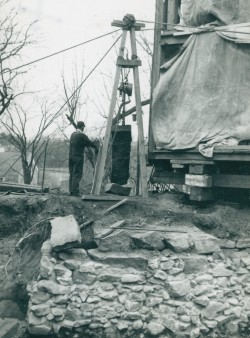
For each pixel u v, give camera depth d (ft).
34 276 27.68
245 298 27.48
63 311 25.18
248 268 28.17
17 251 31.01
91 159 43.37
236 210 33.45
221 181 34.06
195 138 34.58
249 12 34.17
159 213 32.55
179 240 27.81
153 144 37.35
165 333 25.61
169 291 26.20
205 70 34.60
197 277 26.99
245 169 35.29
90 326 25.23
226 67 34.14
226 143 33.37
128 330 25.46
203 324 26.18
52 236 26.86
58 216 31.99
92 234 28.37
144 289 26.20
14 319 26.37
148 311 25.88
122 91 38.88
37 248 30.50
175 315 25.85
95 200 34.17
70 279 25.80
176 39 36.94
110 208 32.35
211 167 34.76
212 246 28.35
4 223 34.71
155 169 38.27
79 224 30.50
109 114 34.78
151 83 38.06
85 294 25.63
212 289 26.91
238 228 31.35
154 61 37.63
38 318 24.93
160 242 28.14
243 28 33.27
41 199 34.88
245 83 33.63
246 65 33.53
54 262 26.27
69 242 26.53
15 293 28.14
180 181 37.17
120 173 39.75
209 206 34.60
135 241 28.22
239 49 33.65
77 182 38.40
